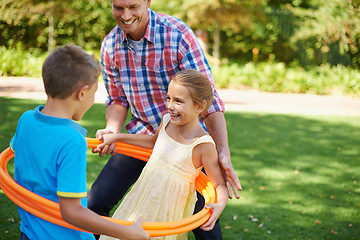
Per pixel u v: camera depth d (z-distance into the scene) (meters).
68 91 1.67
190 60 2.46
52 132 1.66
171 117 2.22
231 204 4.25
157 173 2.29
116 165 2.63
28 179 1.73
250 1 15.31
